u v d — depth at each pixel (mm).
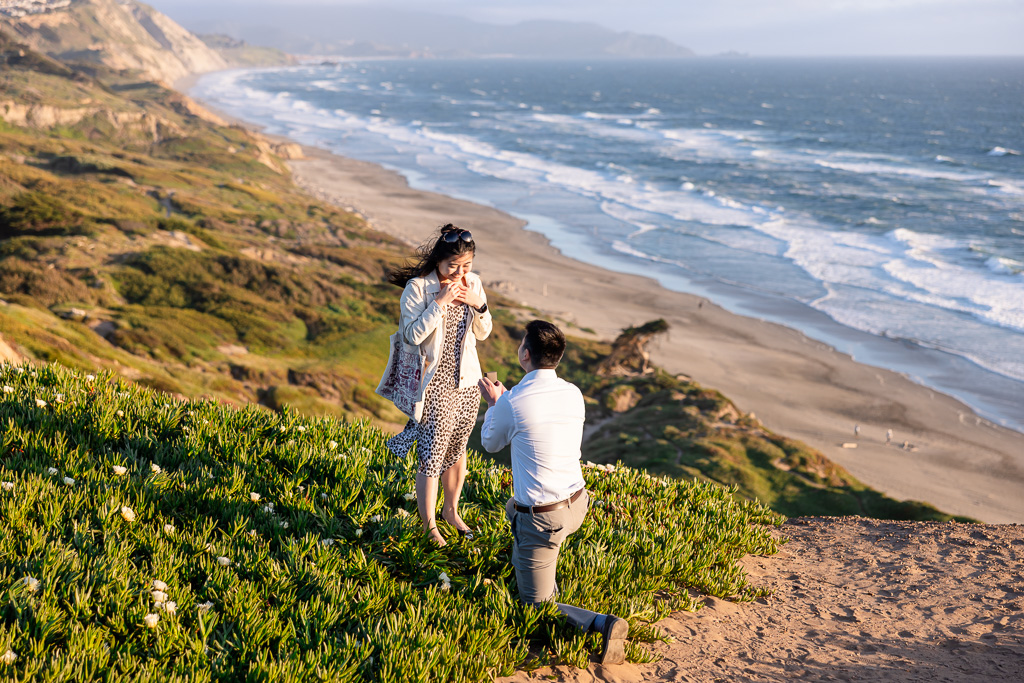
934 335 46406
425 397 4477
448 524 5168
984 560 7734
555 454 4203
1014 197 87812
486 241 71125
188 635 3602
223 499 4871
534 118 199000
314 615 4000
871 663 5121
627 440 30984
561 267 63188
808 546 8305
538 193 94188
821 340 47031
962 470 32312
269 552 4480
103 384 6531
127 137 122062
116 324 35000
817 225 75000
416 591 4449
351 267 60438
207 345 36750
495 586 4574
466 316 4465
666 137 154625
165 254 49062
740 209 83062
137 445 5504
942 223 74125
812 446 34250
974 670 5062
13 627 3312
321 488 5375
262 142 129875
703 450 28641
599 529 6074
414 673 3682
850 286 56094
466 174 109375
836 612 6242
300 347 41156
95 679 3273
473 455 6820
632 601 5102
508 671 4105
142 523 4492
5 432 5078
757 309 52781
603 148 136250
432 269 4355
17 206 56531
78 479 4746
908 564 7633
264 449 5793
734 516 7957
